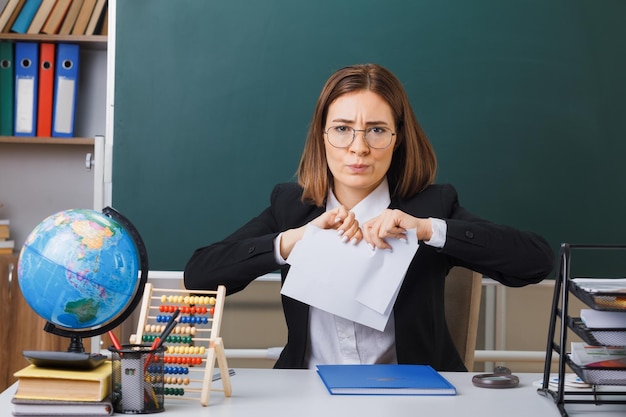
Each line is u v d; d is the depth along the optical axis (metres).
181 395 1.44
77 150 3.36
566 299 1.42
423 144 1.96
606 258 2.93
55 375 1.30
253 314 2.93
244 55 2.93
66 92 3.13
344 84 1.82
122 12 2.92
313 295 1.59
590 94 2.94
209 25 2.93
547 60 2.93
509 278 1.89
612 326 1.35
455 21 2.92
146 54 2.93
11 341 2.96
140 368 1.32
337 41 2.92
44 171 3.36
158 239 2.94
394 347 1.86
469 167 2.93
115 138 2.93
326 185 1.94
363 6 2.92
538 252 1.85
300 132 2.93
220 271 1.83
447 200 1.96
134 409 1.32
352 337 1.85
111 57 2.93
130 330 2.94
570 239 2.94
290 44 2.92
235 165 2.94
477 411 1.35
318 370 1.63
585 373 1.36
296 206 2.01
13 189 3.35
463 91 2.93
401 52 2.92
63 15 3.11
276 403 1.40
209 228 2.94
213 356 1.42
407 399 1.43
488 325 2.98
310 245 1.61
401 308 1.84
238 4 2.92
